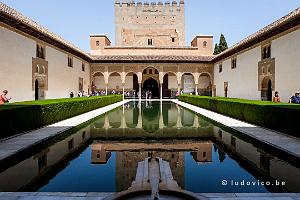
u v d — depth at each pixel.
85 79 26.66
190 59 28.48
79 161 5.27
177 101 27.17
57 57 18.67
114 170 4.69
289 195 3.26
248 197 3.21
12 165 5.07
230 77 22.73
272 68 14.82
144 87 33.66
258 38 15.84
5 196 3.27
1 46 11.56
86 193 3.38
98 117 12.80
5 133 6.55
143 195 2.51
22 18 13.32
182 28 38.47
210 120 11.51
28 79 14.24
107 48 33.19
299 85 12.05
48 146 6.61
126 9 38.38
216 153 5.89
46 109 9.15
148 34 38.38
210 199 3.15
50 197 3.24
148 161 4.59
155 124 10.59
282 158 5.50
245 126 8.93
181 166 4.94
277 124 7.65
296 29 12.30
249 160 5.36
